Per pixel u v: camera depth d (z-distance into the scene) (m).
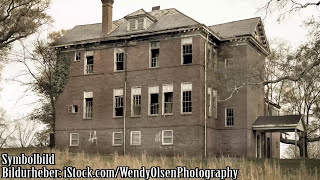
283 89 59.44
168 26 41.81
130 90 42.72
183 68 40.34
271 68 51.06
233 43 42.94
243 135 41.41
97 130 43.94
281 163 28.98
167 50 41.41
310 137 57.78
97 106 44.34
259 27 46.62
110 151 42.75
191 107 39.50
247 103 41.91
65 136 45.66
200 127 38.94
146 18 43.22
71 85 46.22
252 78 35.75
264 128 42.28
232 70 36.62
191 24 40.31
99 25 48.38
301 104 57.69
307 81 31.81
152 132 40.97
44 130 61.91
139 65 42.66
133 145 41.69
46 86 48.97
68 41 46.62
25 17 46.22
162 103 40.94
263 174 20.72
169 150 39.88
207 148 40.03
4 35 46.03
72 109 45.78
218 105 43.09
